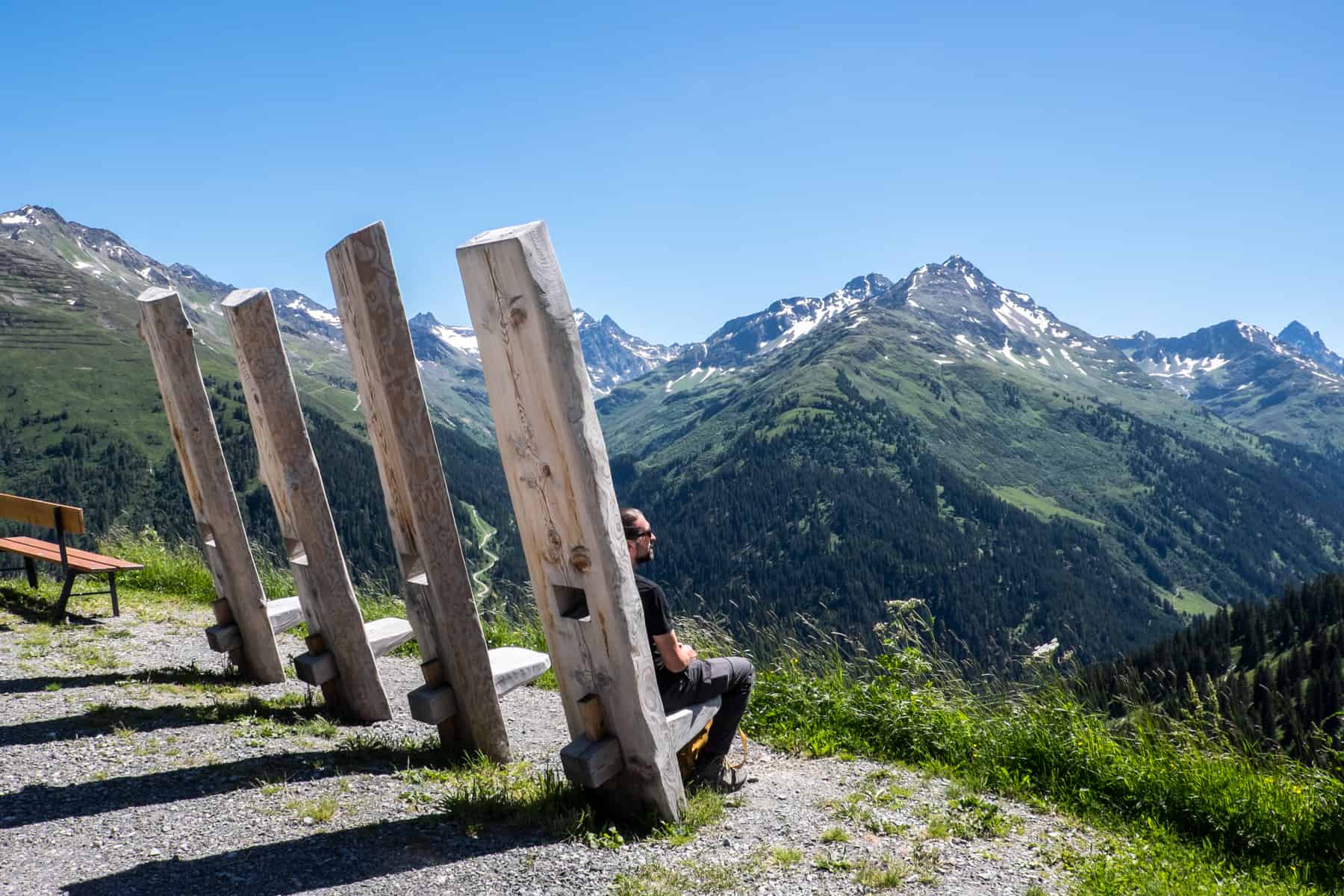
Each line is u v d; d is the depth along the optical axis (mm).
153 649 8328
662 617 4719
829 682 7461
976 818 5305
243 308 5770
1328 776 5711
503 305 4164
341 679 6352
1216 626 105312
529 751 6160
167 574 11906
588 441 4203
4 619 9172
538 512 4445
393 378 5039
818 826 4906
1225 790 5742
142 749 5250
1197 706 6508
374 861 3953
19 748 5121
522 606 10391
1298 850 5352
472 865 3979
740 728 7059
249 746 5461
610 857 4172
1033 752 6383
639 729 4473
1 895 3412
